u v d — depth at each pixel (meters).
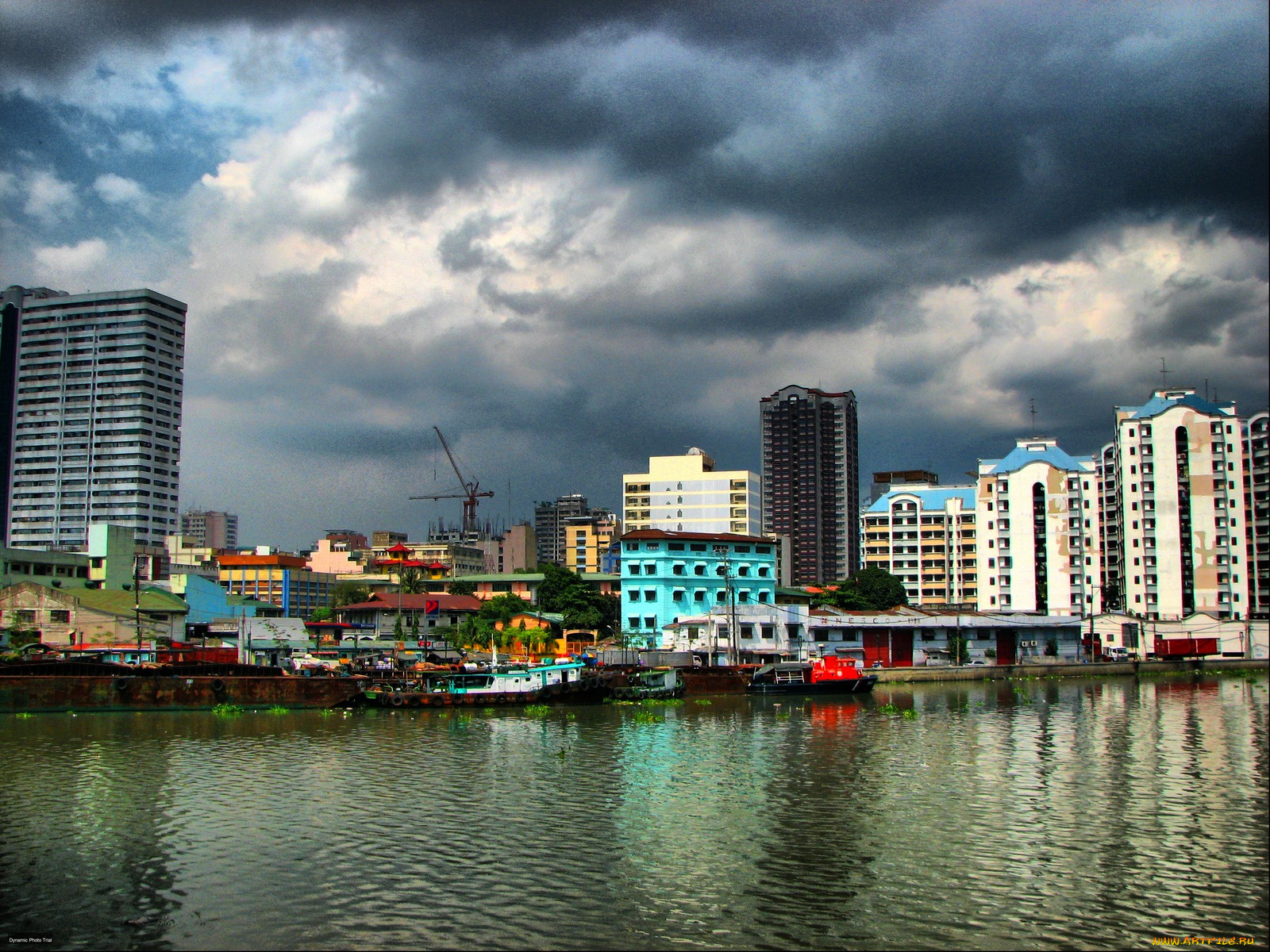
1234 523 194.50
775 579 171.88
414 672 107.62
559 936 35.84
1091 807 53.22
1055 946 34.94
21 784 59.31
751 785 58.94
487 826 49.53
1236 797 55.41
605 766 64.94
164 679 94.69
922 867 42.94
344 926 36.75
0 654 111.38
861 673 121.81
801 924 36.84
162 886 40.81
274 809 52.97
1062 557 195.12
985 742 75.69
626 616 164.00
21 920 37.34
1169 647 168.12
